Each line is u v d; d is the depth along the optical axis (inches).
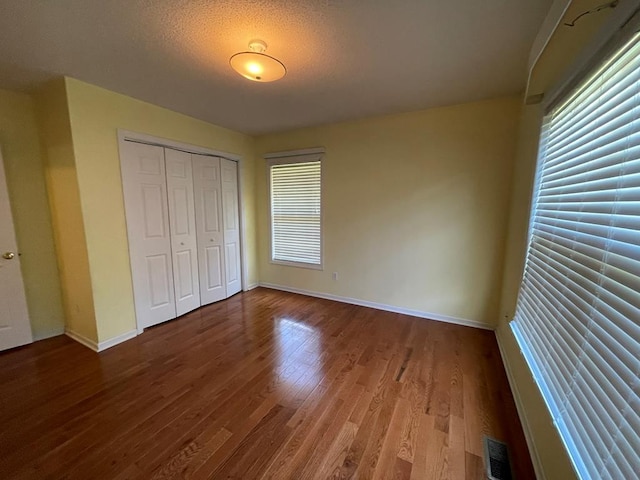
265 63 69.1
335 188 145.1
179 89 97.7
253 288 175.9
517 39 68.2
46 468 54.6
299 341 106.7
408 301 133.1
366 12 58.2
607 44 37.8
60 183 99.0
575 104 53.3
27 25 61.2
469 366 89.6
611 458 31.1
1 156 95.2
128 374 85.5
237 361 92.7
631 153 34.0
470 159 113.9
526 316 71.9
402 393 76.4
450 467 54.6
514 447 59.2
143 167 111.9
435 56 76.2
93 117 95.3
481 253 116.1
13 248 99.3
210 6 56.1
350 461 55.9
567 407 43.2
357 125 135.0
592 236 42.3
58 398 74.5
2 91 95.5
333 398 74.5
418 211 126.1
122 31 64.3
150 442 60.5
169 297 125.4
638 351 29.3
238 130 153.4
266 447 59.2
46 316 109.0
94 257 98.3
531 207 75.4
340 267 149.6
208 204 142.6
